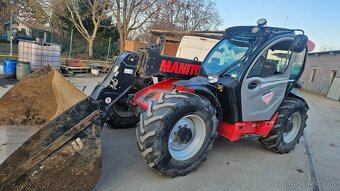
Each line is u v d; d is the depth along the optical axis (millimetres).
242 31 3789
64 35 21281
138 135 2857
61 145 2295
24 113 4078
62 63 11203
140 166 3238
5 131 3803
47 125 2596
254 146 4457
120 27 16375
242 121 3473
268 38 3490
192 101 2904
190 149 3166
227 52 3723
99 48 20500
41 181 2250
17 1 24531
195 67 3900
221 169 3455
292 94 4379
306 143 5137
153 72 3695
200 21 24500
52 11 20953
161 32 15273
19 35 22656
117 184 2818
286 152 4273
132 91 4059
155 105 2844
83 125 2377
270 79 3629
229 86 3217
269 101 3723
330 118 8625
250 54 3400
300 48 3273
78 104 2771
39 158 2236
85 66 10992
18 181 2211
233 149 4207
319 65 20266
